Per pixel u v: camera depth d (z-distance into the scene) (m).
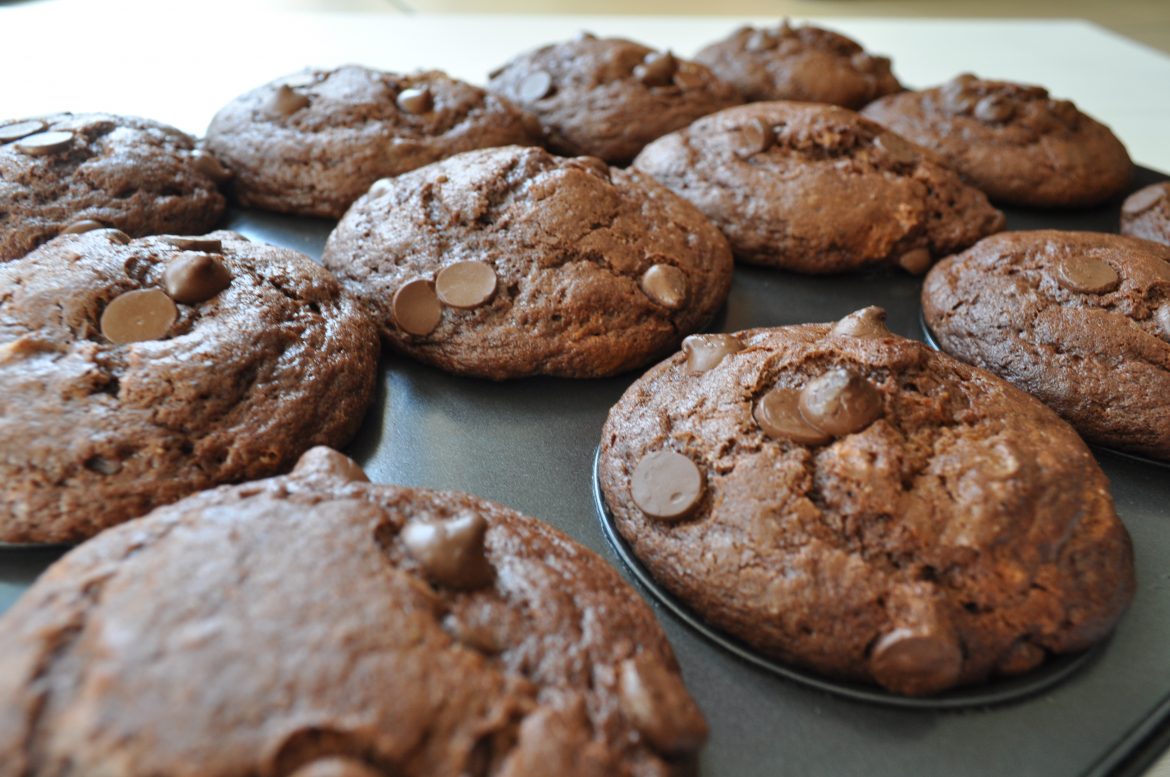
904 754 0.14
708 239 0.21
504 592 0.13
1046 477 0.15
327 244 0.21
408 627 0.12
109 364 0.16
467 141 0.23
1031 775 0.14
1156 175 0.28
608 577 0.14
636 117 0.26
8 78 0.25
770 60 0.30
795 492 0.15
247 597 0.12
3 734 0.11
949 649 0.14
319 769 0.11
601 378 0.19
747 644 0.15
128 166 0.21
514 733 0.12
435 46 0.31
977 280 0.20
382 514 0.13
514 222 0.19
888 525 0.15
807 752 0.14
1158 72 0.38
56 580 0.13
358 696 0.11
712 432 0.16
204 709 0.11
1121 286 0.19
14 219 0.19
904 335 0.21
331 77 0.24
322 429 0.17
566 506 0.17
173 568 0.12
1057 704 0.14
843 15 0.42
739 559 0.15
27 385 0.15
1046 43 0.40
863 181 0.22
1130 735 0.14
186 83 0.26
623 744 0.12
